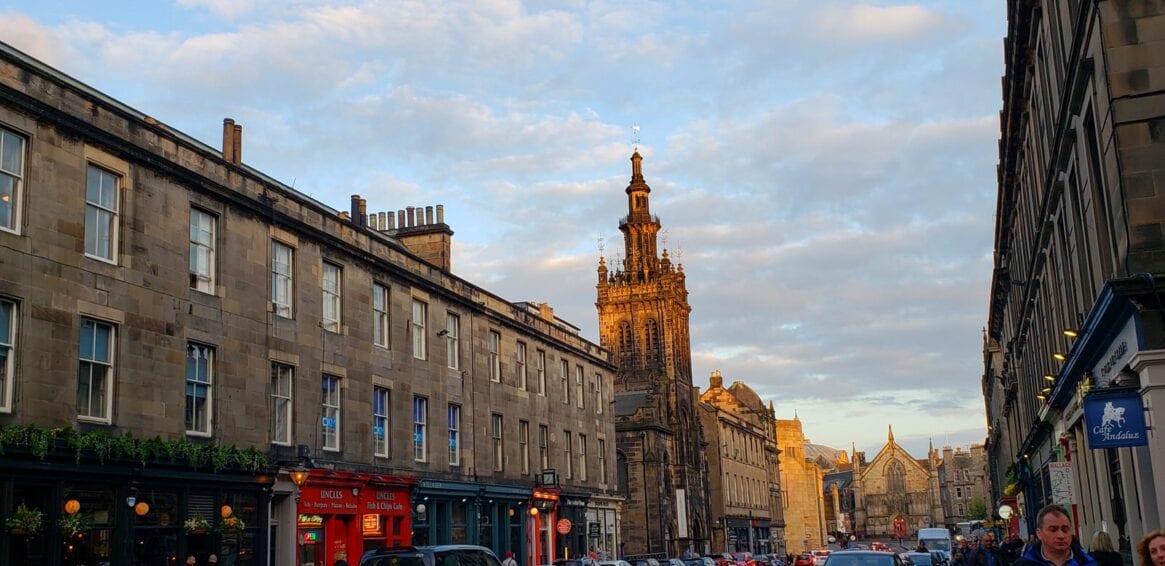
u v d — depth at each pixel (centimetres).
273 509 3105
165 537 2655
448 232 4759
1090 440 1809
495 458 4647
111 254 2586
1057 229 2672
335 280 3566
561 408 5428
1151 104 1825
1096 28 1914
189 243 2855
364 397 3619
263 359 3108
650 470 8000
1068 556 848
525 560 4738
